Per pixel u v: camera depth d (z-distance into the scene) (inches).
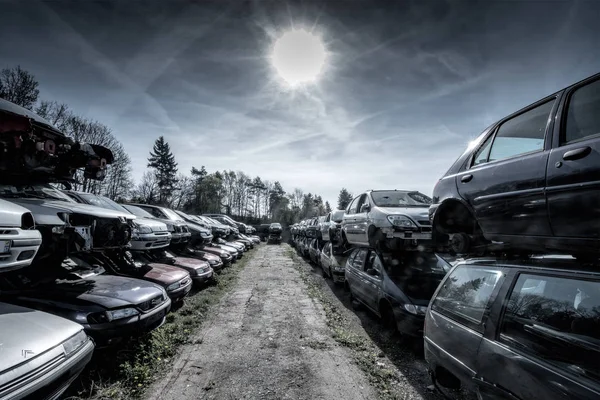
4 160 161.8
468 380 93.0
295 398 128.9
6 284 145.9
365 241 265.4
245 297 303.4
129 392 127.2
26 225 121.3
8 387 75.0
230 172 2743.6
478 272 107.8
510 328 83.8
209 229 518.3
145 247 263.3
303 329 212.8
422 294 188.9
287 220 2632.9
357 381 143.8
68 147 189.2
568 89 90.1
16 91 965.2
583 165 75.8
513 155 102.9
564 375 66.2
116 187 1471.5
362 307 263.3
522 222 94.3
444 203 135.0
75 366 96.9
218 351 174.6
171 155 2279.8
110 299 147.0
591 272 71.6
